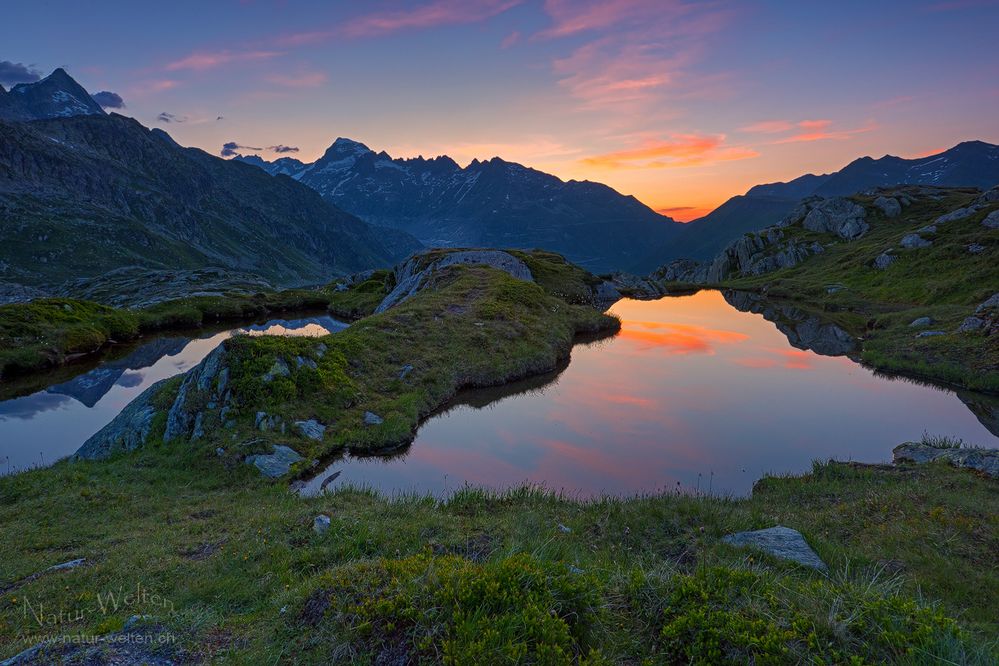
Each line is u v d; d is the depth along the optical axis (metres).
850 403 31.09
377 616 6.82
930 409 29.86
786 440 25.14
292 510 15.25
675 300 93.31
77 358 48.28
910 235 85.12
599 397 32.25
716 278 140.75
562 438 25.34
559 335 45.97
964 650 6.02
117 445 21.89
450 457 22.94
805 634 6.34
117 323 57.97
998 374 32.84
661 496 17.02
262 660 6.66
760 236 136.00
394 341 35.69
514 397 32.22
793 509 15.81
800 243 124.31
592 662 6.13
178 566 11.12
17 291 161.38
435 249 83.06
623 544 13.00
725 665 6.09
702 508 14.91
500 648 6.05
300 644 6.88
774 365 40.78
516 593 7.00
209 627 7.90
